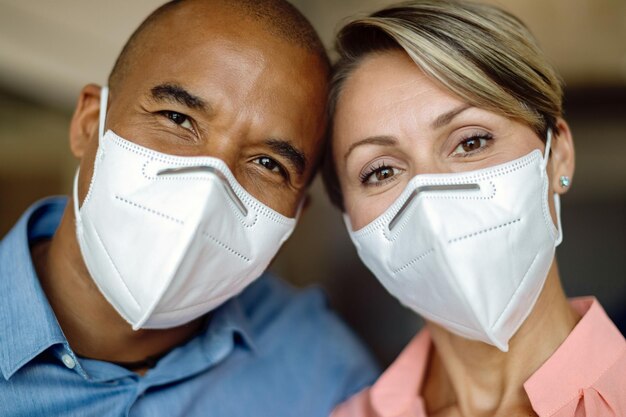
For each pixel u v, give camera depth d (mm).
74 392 1448
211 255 1324
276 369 1813
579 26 2807
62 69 2744
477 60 1314
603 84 3023
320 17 2838
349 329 2002
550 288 1372
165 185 1286
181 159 1310
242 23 1431
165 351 1610
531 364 1361
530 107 1352
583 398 1286
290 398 1785
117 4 2646
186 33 1422
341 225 3189
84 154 1488
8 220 2914
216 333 1682
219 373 1700
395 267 1379
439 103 1325
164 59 1410
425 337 1620
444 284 1264
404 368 1593
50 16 2588
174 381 1605
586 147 3102
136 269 1296
